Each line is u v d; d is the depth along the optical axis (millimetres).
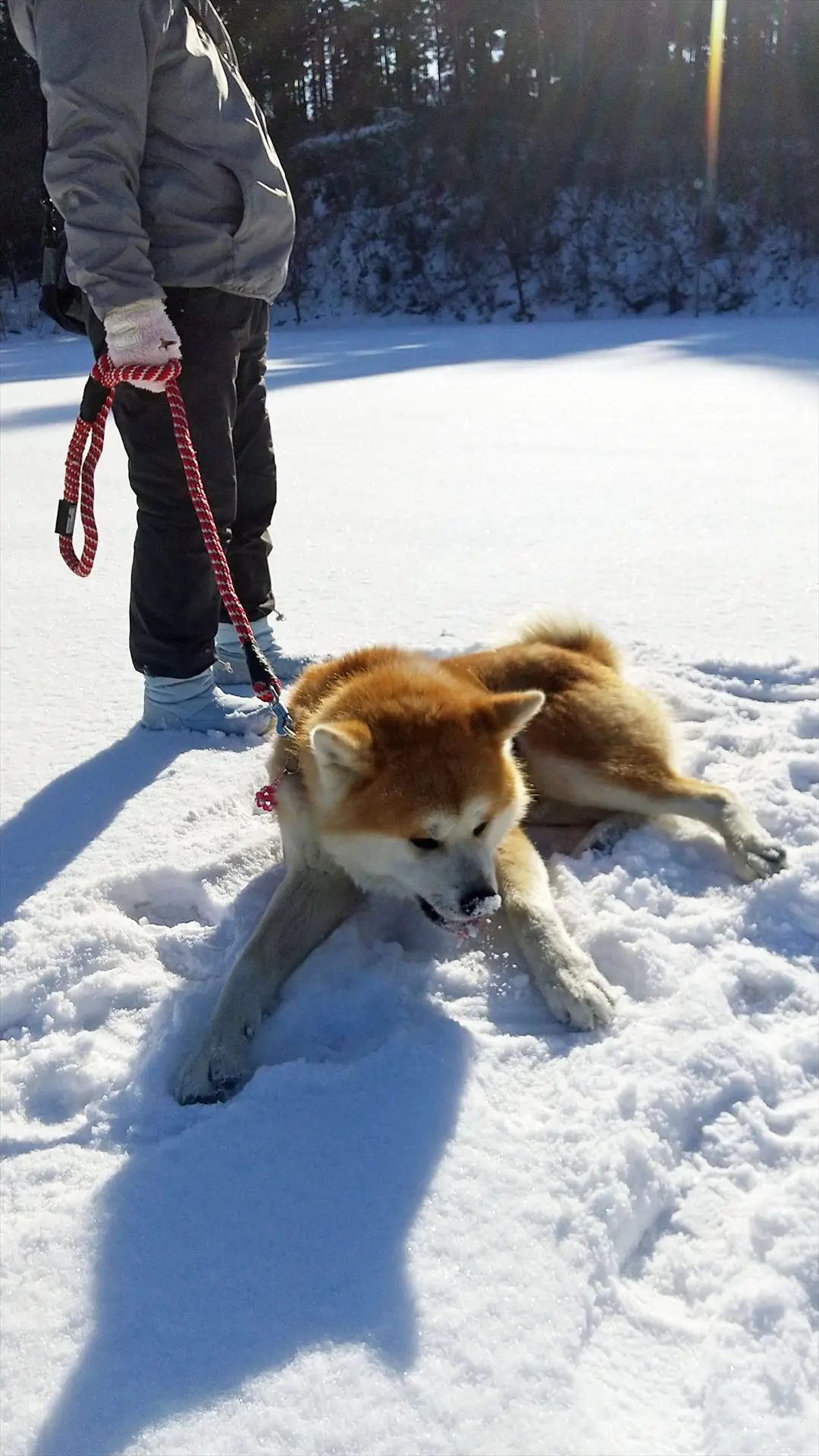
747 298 15945
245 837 1619
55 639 2479
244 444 2105
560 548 2947
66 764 1871
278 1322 840
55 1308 871
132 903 1515
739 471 3807
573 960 1250
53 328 17016
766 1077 1070
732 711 1871
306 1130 1033
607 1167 954
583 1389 781
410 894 1448
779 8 16953
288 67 19156
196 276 1777
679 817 1583
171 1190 978
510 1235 898
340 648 2240
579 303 16609
